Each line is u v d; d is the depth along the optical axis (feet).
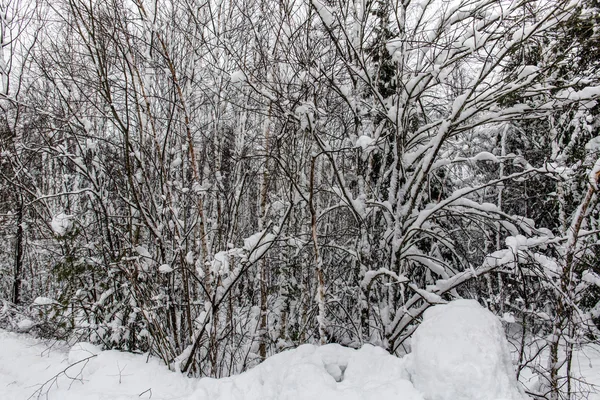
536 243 14.19
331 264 26.63
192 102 20.94
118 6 16.26
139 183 18.47
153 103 19.25
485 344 8.95
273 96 18.58
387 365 10.44
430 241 25.90
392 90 20.15
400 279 15.75
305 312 23.03
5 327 22.97
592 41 14.48
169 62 15.83
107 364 14.29
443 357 8.93
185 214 18.98
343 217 31.09
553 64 14.49
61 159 20.30
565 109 17.04
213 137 21.25
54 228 15.92
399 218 18.07
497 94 16.05
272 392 10.63
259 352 21.77
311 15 17.25
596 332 13.75
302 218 25.29
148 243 20.98
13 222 26.76
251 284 26.48
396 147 18.48
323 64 18.31
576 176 14.57
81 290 17.69
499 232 19.62
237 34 21.15
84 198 24.41
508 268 15.34
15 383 14.35
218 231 20.08
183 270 16.29
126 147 15.53
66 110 19.93
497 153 32.40
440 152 23.12
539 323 14.46
